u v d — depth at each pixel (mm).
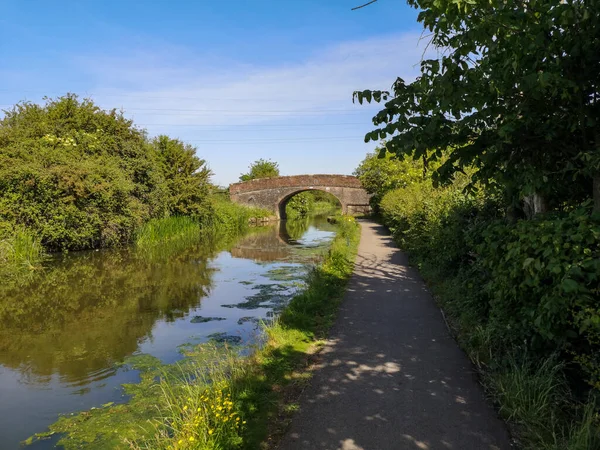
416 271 11922
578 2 3467
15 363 6777
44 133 21859
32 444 4453
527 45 3586
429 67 4012
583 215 3436
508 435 3607
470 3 3562
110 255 18969
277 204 46750
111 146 24594
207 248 21875
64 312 9719
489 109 3930
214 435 3494
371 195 44219
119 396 5543
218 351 7012
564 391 3809
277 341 6152
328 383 4754
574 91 3473
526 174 4102
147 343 7582
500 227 4410
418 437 3619
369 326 6832
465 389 4492
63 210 18141
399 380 4766
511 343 4691
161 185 26969
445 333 6379
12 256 15484
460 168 4539
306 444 3576
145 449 3879
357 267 12727
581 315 3180
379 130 4262
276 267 15617
